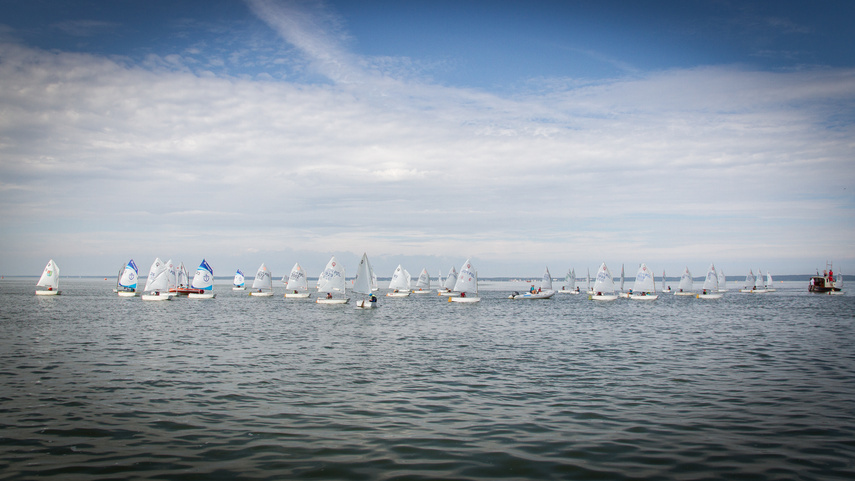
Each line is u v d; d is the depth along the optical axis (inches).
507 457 557.6
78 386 893.2
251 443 601.9
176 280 4404.5
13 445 588.4
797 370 1067.9
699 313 2866.6
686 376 1007.6
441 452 573.3
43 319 2234.3
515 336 1727.4
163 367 1086.4
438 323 2241.6
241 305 3427.7
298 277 4397.1
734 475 510.0
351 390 880.3
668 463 540.7
